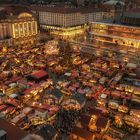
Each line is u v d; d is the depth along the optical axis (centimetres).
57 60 14212
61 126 7838
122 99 9662
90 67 13112
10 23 17350
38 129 7212
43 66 13188
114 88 10600
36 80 11150
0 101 9112
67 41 18175
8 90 10156
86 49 16388
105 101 9344
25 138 4819
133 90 10212
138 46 16138
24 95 9706
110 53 15300
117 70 12938
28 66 13275
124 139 7156
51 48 15700
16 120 7862
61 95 9519
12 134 4819
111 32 17288
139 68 13100
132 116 8381
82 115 8131
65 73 12200
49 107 8781
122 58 14488
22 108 8775
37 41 19062
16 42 17988
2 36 17325
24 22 18325
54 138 6956
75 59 14300
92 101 9669
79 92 10006
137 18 16400
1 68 12681
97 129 7500
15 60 14050
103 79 11412
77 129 7262
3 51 15675
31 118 8075
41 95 10050
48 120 8125
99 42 18112
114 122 8150
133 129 7819
